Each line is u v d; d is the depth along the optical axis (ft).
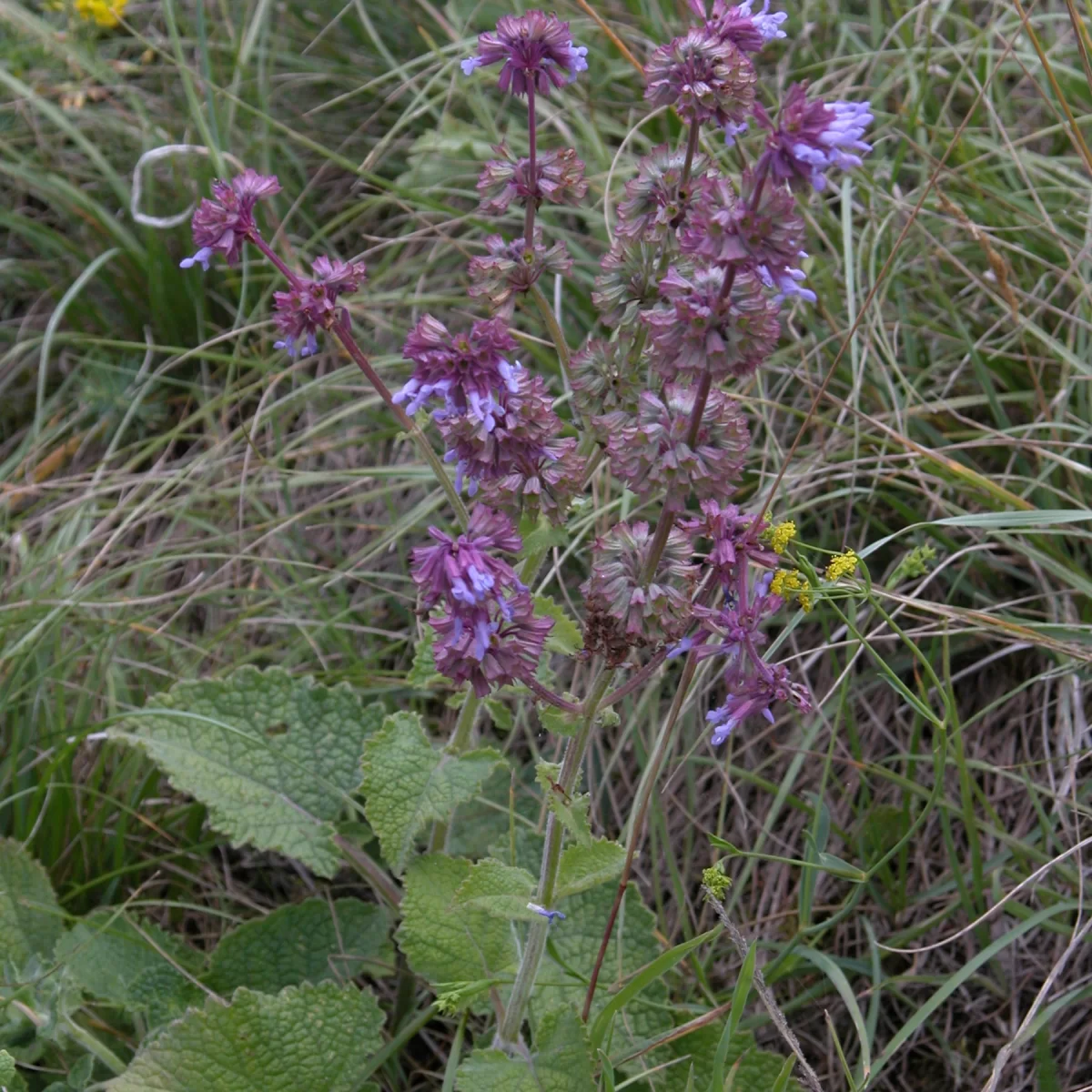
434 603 1.75
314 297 1.91
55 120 2.99
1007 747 2.43
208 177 3.04
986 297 2.68
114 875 2.34
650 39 2.95
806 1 3.06
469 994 2.03
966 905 2.27
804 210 2.69
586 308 2.76
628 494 2.53
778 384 2.71
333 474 2.70
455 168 3.03
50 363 3.08
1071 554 2.50
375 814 2.15
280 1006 2.12
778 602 1.83
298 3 3.38
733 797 2.46
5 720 2.49
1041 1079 2.19
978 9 3.05
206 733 2.34
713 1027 2.17
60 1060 2.22
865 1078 2.03
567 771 1.88
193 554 2.62
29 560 2.71
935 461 2.43
